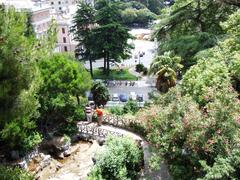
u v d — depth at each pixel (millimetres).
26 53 14305
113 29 67750
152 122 19656
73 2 131125
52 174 26609
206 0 32688
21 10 15781
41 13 81625
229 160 15500
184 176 17328
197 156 16547
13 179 15000
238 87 21922
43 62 29859
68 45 90938
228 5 32875
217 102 16703
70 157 29047
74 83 31016
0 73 13719
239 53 21656
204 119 16938
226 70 20172
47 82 29484
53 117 31438
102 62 89125
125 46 71000
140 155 23172
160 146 18672
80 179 25562
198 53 25484
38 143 29062
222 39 28422
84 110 33906
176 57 30484
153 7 151625
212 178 14984
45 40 15797
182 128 17078
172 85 29922
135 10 137500
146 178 21453
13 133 23859
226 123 16266
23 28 14547
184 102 18750
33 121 27156
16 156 27203
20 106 14828
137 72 80125
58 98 29953
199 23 34000
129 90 67750
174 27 33719
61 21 89750
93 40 69438
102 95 39906
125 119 31266
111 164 21328
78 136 31734
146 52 99125
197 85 19516
